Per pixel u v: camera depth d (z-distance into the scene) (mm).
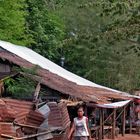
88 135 16109
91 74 48188
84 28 48781
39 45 39656
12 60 17484
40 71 19734
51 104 15070
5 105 13227
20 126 13422
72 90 18656
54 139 14812
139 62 47531
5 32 31125
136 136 31625
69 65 49219
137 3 19438
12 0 31328
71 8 49875
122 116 31391
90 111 25156
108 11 20016
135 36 20797
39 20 39281
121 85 47031
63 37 44844
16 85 16609
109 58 46562
